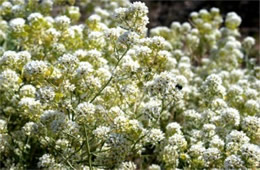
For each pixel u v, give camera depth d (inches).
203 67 58.5
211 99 45.2
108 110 39.9
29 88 41.3
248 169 36.5
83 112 37.3
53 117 37.9
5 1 53.4
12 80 40.6
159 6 94.6
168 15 93.0
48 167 39.5
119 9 39.5
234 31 63.5
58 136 40.2
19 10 51.6
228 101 47.6
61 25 46.7
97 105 38.6
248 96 47.1
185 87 48.9
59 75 38.2
